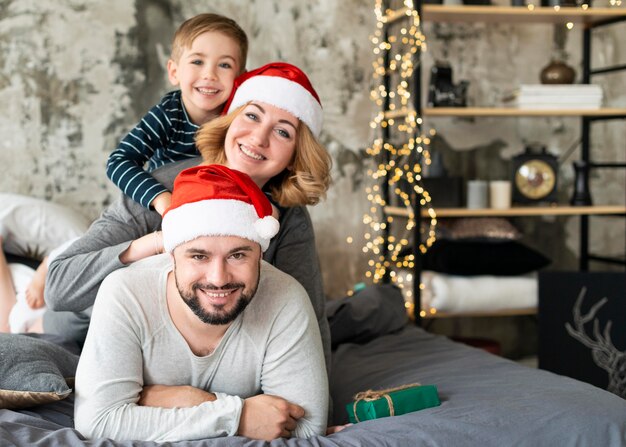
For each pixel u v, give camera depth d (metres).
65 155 3.17
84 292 1.69
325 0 3.41
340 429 1.63
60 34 3.12
